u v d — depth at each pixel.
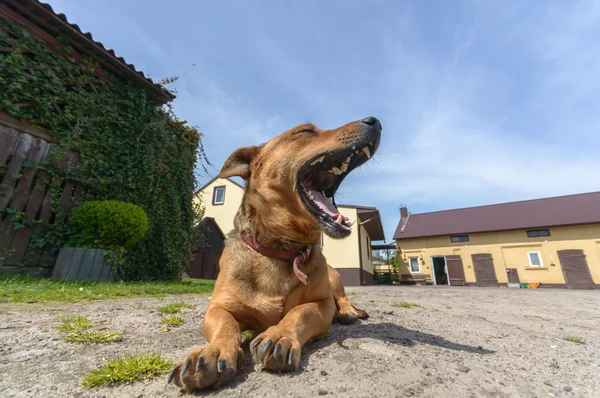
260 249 2.17
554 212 23.42
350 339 2.12
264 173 2.40
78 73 6.46
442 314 3.84
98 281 5.34
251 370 1.52
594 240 20.56
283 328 1.66
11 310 2.73
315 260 2.31
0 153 5.14
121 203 5.87
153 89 7.70
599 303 7.15
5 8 5.46
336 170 2.82
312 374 1.46
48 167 5.69
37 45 5.83
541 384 1.52
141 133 7.26
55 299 3.42
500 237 23.59
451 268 24.73
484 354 1.98
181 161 8.32
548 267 21.52
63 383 1.34
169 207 7.71
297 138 2.45
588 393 1.45
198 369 1.25
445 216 28.94
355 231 18.72
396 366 1.60
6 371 1.44
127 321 2.61
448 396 1.29
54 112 6.04
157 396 1.25
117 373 1.39
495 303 6.20
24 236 5.27
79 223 5.50
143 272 6.80
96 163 6.38
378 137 2.48
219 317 1.82
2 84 5.26
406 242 27.44
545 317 4.25
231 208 19.55
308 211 2.19
